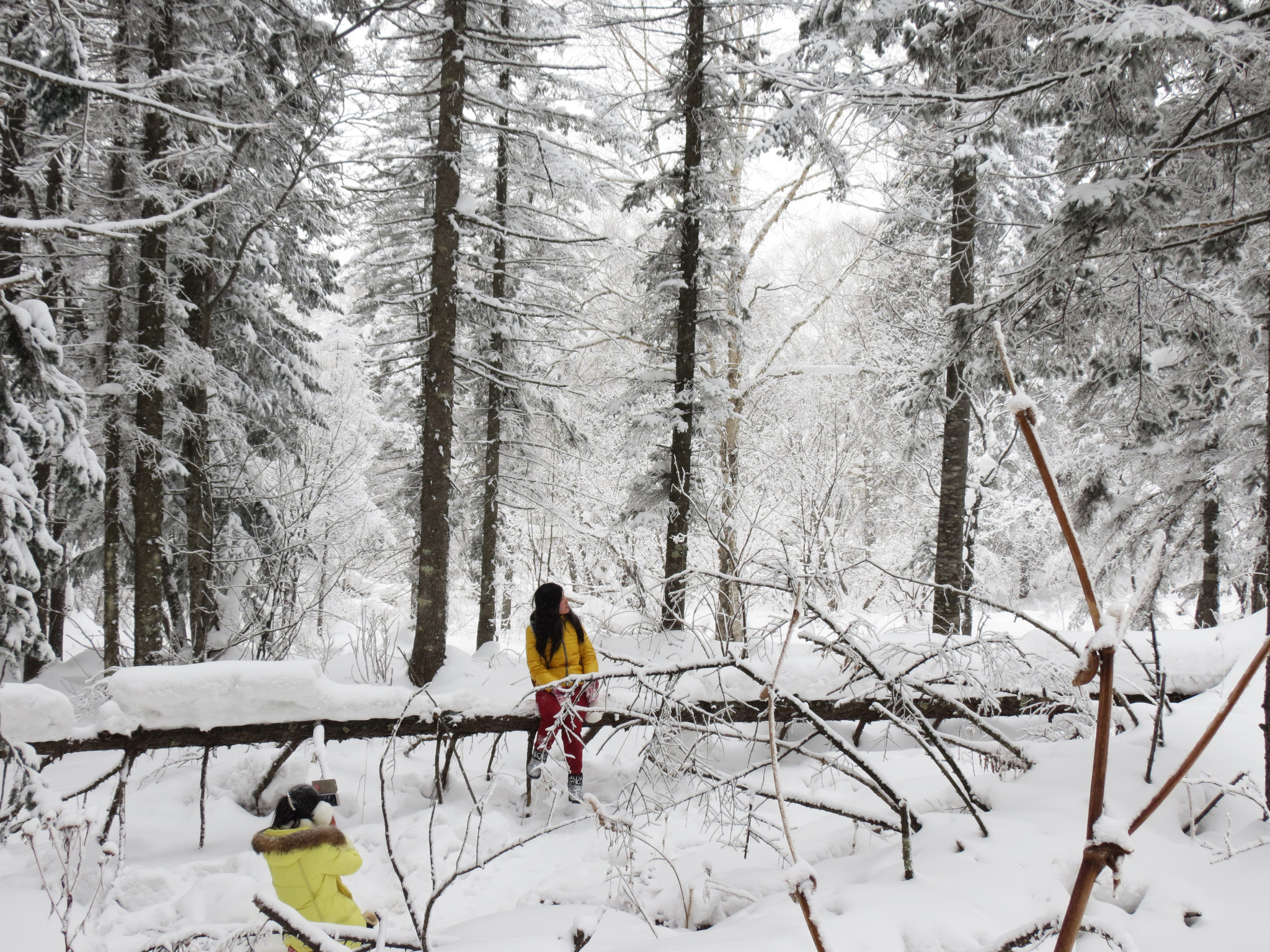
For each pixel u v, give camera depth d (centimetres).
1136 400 746
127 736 489
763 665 592
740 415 1480
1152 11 450
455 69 872
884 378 1481
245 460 1140
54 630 1160
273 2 873
